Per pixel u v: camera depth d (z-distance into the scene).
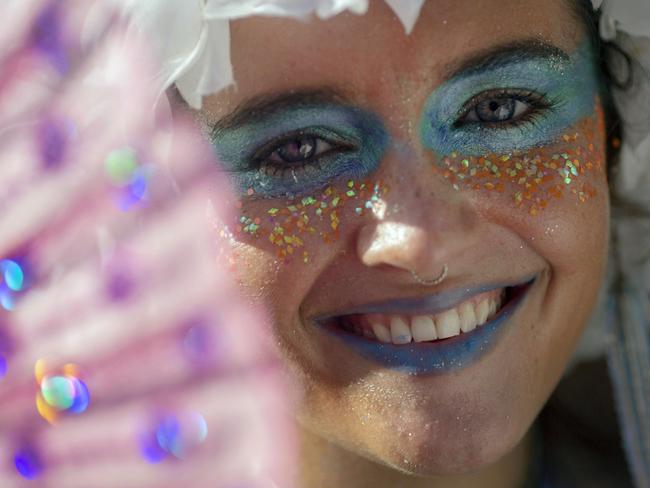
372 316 0.91
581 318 0.98
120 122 0.94
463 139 0.86
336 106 0.83
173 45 0.79
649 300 1.18
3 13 0.95
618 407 1.18
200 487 1.14
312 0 0.75
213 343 1.06
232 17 0.77
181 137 0.88
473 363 0.91
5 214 1.08
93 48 0.88
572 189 0.90
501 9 0.83
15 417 1.14
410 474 0.95
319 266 0.87
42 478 1.14
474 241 0.86
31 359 1.14
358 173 0.85
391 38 0.81
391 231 0.83
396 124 0.83
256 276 0.89
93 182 1.04
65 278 1.12
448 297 0.89
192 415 1.12
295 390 0.94
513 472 1.09
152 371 1.12
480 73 0.84
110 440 1.15
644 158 1.08
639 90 1.00
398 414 0.91
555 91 0.88
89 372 1.14
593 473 1.16
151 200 1.01
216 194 0.88
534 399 0.96
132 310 1.13
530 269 0.91
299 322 0.90
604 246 0.96
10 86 0.98
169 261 1.06
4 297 1.12
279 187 0.87
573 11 0.90
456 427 0.90
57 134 1.01
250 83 0.83
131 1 0.81
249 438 1.09
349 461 1.04
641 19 0.93
